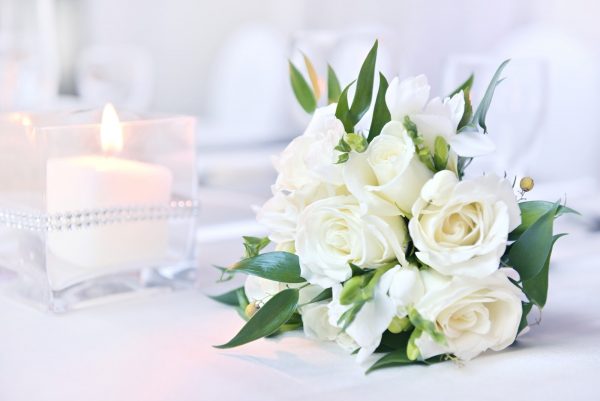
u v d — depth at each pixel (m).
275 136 1.92
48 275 0.79
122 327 0.76
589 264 0.92
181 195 0.85
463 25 2.72
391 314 0.67
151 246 0.84
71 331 0.75
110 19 3.08
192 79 3.30
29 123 0.82
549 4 2.55
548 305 0.81
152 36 3.19
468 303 0.67
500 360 0.70
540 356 0.70
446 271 0.67
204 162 1.52
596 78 1.59
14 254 0.83
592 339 0.73
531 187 0.70
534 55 1.58
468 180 0.67
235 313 0.79
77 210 0.80
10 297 0.83
